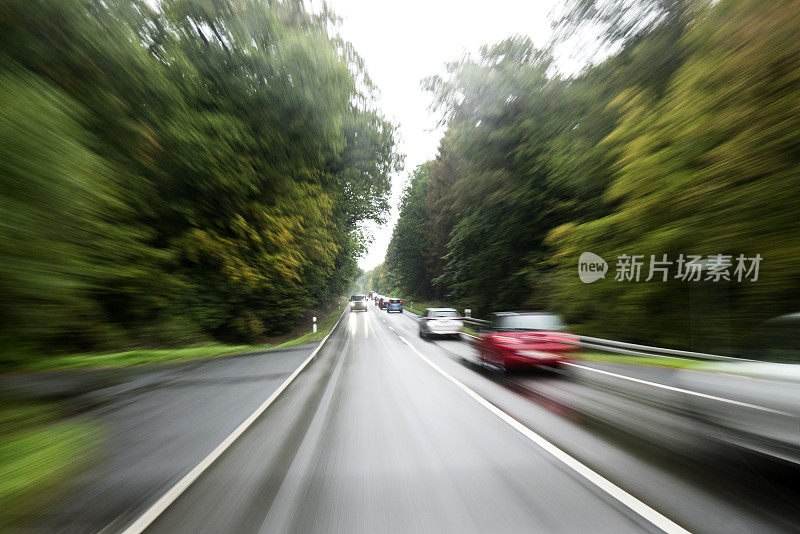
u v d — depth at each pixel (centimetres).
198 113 1520
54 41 914
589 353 1355
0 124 613
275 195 1933
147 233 1456
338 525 294
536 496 334
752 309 987
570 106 1792
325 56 1881
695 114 1009
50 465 419
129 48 1133
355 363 1155
